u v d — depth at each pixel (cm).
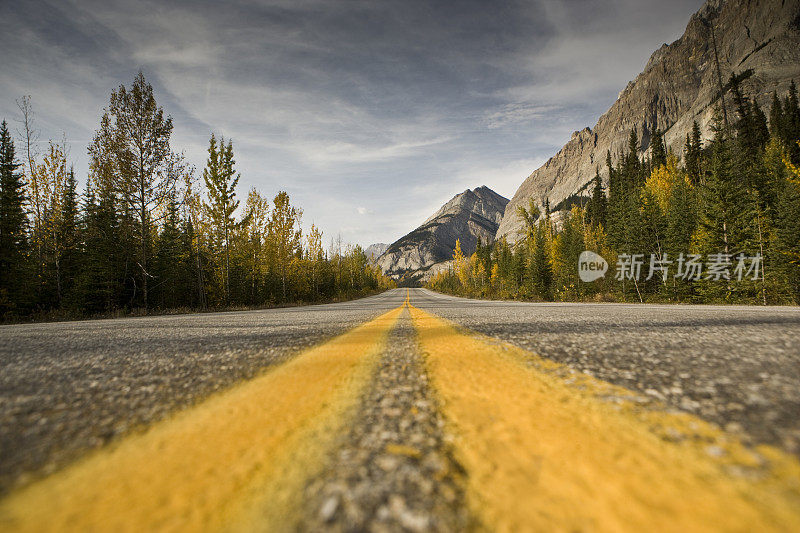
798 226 1842
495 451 100
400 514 69
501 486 81
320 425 125
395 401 154
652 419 122
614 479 82
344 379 199
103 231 1883
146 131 1603
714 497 73
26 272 1605
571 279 3381
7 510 74
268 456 100
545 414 131
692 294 2308
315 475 88
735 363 216
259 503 75
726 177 2139
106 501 77
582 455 95
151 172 1609
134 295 1891
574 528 64
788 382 169
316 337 419
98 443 112
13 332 638
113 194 1694
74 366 266
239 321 772
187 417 137
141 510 73
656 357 244
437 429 119
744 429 110
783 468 84
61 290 1769
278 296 2708
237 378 209
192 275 2269
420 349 310
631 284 2712
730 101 9438
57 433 123
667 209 3028
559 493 77
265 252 2562
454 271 7519
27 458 101
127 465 95
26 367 266
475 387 174
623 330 412
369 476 87
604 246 3859
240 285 2308
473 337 385
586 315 678
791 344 286
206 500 77
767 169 2533
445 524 65
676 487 77
